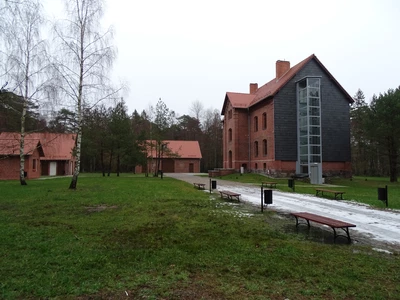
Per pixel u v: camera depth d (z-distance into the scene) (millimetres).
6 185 18766
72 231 7074
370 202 13258
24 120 18922
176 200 12422
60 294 3846
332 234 7520
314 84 30375
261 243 6414
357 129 49312
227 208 11055
